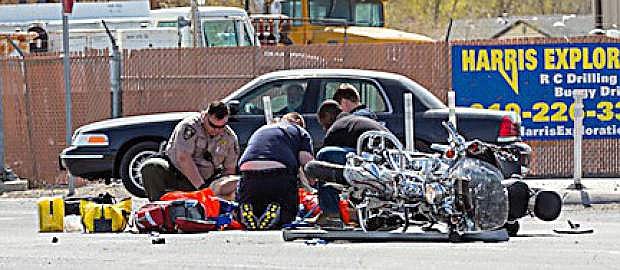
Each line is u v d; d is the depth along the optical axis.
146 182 47.59
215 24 90.69
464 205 37.97
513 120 56.69
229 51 72.88
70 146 62.53
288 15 102.62
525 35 137.25
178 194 44.31
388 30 104.00
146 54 73.00
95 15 90.12
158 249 38.19
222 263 34.69
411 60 71.12
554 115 69.50
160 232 43.22
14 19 89.94
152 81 72.69
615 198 55.97
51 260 36.06
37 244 40.50
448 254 35.94
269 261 34.91
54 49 87.00
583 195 55.91
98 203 46.28
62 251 38.25
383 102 57.78
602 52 69.25
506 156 39.09
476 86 70.19
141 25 88.31
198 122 47.28
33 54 77.12
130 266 34.47
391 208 39.22
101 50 76.56
